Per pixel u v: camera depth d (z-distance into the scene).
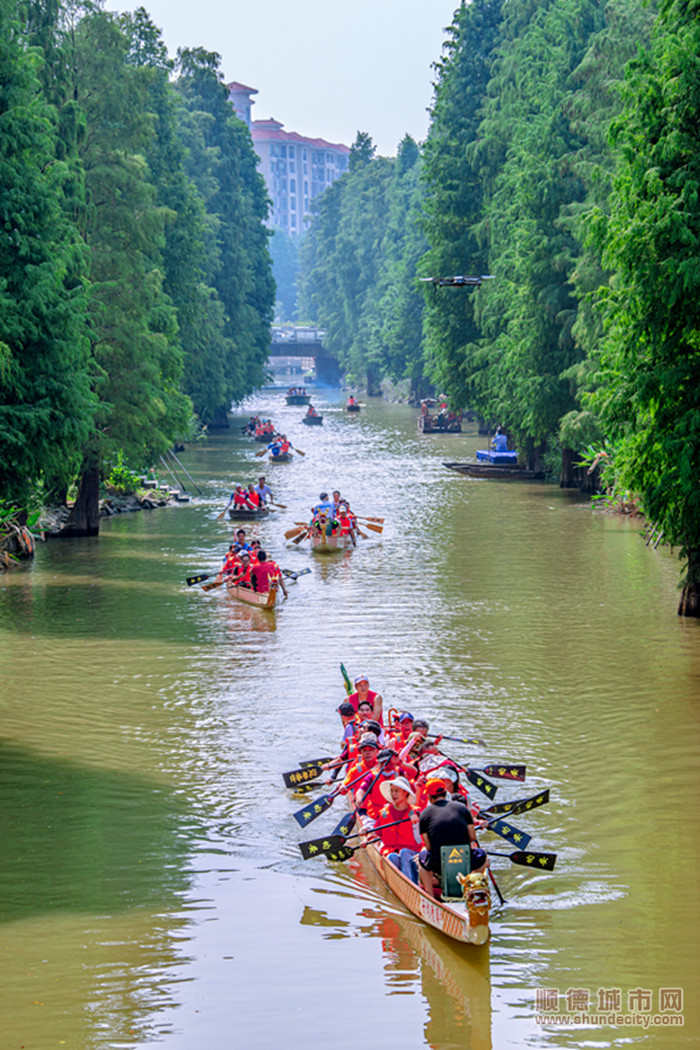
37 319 25.97
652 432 22.70
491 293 59.06
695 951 10.77
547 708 18.64
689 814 14.21
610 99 44.75
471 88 67.75
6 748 17.02
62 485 40.44
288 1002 9.89
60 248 27.44
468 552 34.91
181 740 17.34
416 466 63.62
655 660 21.69
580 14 49.62
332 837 12.69
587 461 47.28
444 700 19.16
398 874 12.07
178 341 51.06
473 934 10.66
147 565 33.47
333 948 11.00
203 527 41.62
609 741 16.98
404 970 10.51
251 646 23.27
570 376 45.97
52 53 35.91
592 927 11.31
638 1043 9.17
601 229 23.23
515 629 24.41
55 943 11.02
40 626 25.30
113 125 41.12
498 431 71.06
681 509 22.72
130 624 25.50
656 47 23.14
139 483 49.81
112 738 17.45
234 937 11.20
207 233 90.69
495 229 58.75
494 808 13.68
